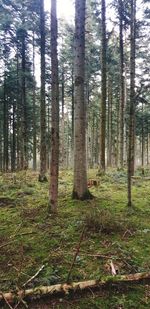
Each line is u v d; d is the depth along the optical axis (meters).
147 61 25.55
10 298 5.27
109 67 27.83
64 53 31.58
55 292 5.44
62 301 5.30
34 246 7.45
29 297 5.32
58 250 7.14
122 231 8.41
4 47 26.08
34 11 20.89
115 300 5.33
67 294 5.45
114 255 6.82
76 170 11.85
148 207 11.30
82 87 11.45
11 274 6.11
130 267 6.25
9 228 8.85
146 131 41.94
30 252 7.12
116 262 6.47
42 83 17.52
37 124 36.59
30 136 37.06
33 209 10.57
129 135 10.90
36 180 17.56
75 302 5.28
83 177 11.88
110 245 7.41
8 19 21.41
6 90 29.77
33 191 13.94
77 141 11.70
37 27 21.67
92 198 11.95
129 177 11.05
